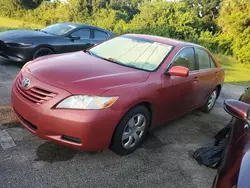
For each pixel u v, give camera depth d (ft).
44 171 9.85
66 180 9.57
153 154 12.16
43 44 23.59
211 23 82.12
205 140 14.66
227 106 9.29
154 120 12.73
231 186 6.72
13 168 9.75
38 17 78.84
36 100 10.09
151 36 15.52
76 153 11.20
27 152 10.78
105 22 76.54
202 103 17.57
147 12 73.87
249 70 58.03
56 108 9.73
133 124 11.40
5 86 18.11
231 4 68.80
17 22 74.02
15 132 12.12
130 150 11.69
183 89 14.14
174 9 73.87
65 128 9.69
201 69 16.30
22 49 22.35
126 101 10.43
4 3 84.28
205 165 11.82
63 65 11.61
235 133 9.69
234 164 7.39
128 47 14.38
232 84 33.17
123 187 9.71
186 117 17.62
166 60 13.32
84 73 10.98
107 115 9.93
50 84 10.09
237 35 64.75
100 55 13.98
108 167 10.65
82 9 80.59
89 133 9.75
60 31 26.48
